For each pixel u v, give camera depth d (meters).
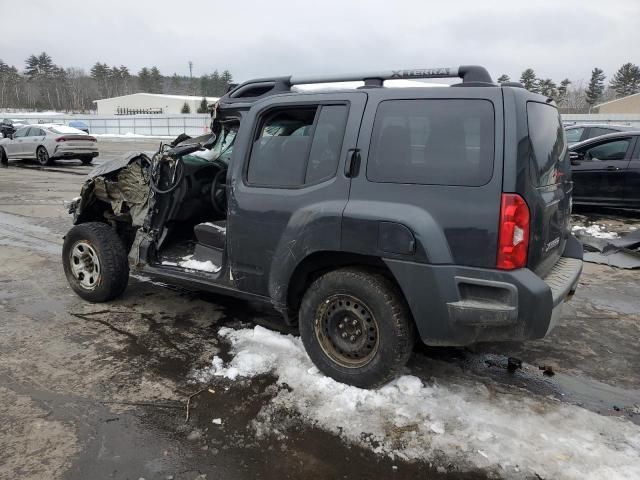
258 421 2.92
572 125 11.70
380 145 3.01
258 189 3.46
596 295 5.27
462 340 2.86
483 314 2.72
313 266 3.32
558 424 2.93
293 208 3.28
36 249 6.79
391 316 2.99
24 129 18.73
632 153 8.91
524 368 3.63
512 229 2.65
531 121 2.85
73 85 103.94
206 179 4.64
